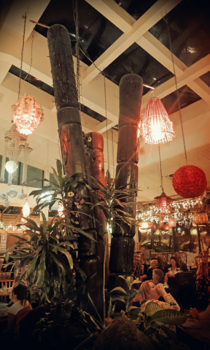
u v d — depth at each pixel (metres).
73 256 1.93
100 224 2.08
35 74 4.73
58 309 1.77
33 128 3.42
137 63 4.93
